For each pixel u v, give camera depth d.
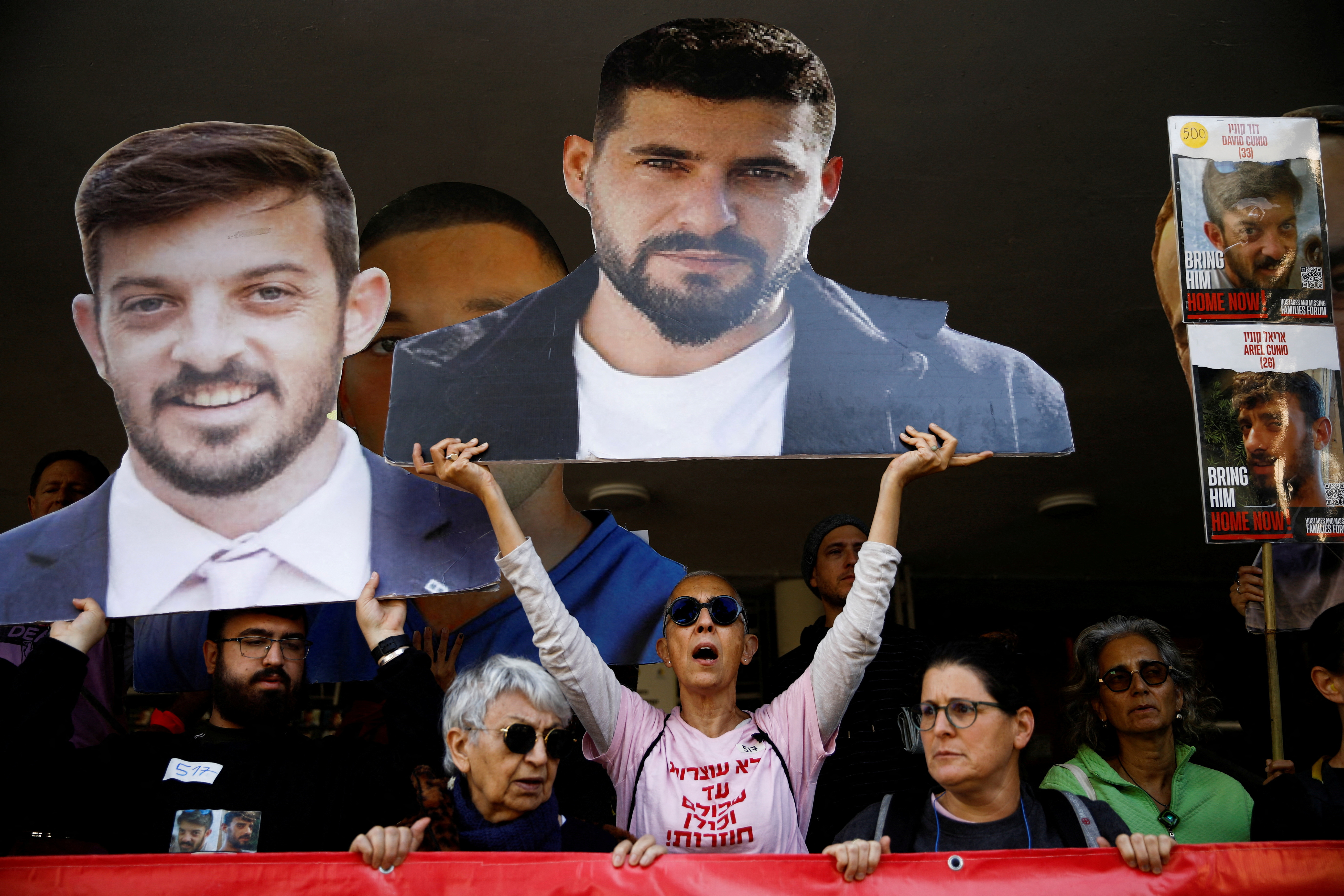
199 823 2.66
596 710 2.74
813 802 2.77
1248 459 3.06
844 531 3.77
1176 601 7.94
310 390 3.14
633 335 2.99
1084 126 4.02
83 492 4.07
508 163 4.12
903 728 3.27
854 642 2.73
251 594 2.96
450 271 4.12
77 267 4.39
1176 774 2.98
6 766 2.65
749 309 3.02
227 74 3.76
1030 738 2.55
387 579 2.97
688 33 3.21
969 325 5.11
